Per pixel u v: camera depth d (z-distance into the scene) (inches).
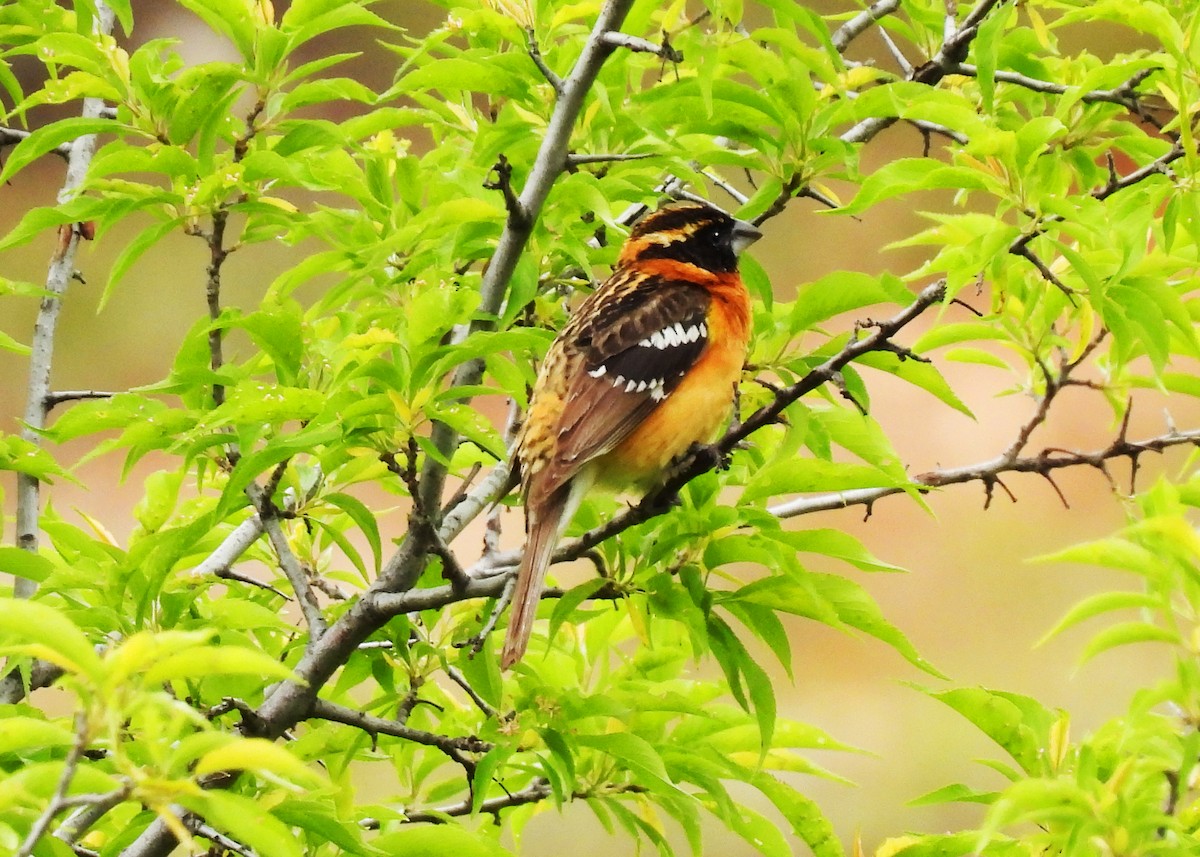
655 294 389.4
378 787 719.7
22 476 404.5
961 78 447.8
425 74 367.2
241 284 1164.5
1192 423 1087.0
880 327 328.8
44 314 430.3
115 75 367.9
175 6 1215.6
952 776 859.4
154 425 349.4
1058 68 435.8
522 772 392.8
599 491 391.9
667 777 333.1
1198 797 309.0
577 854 794.2
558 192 360.2
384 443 327.9
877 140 1273.4
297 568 361.7
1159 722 282.7
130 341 1138.0
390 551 861.2
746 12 994.1
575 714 334.0
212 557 416.2
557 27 405.4
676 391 375.2
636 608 341.4
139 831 321.4
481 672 342.0
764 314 391.2
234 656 207.9
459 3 411.2
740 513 323.6
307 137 377.4
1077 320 396.8
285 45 372.2
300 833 344.2
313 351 357.1
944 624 960.3
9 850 236.8
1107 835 272.2
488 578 343.3
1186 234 376.2
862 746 877.2
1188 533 258.5
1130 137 403.2
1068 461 377.4
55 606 359.9
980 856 321.7
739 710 366.3
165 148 351.9
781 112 379.9
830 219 1228.5
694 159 407.2
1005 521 1037.2
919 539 1029.2
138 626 329.7
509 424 443.8
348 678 369.7
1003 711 316.2
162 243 1181.1
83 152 465.7
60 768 217.3
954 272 312.7
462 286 371.6
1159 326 329.7
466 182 384.2
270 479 365.1
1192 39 340.8
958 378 1154.7
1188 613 271.9
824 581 325.4
